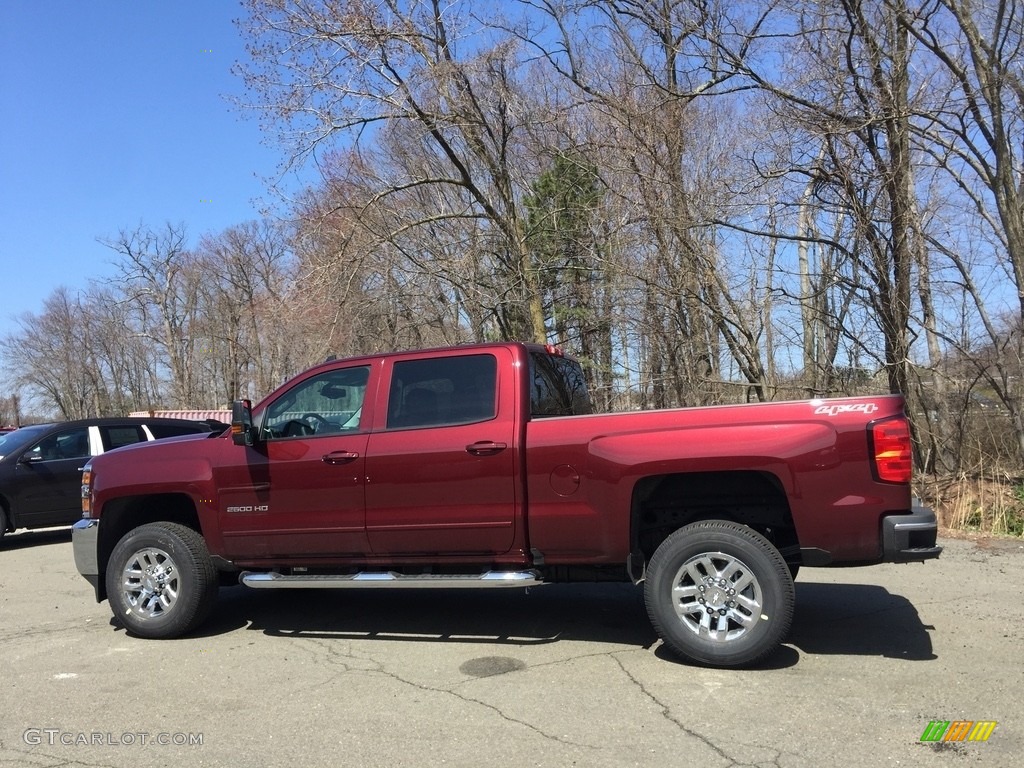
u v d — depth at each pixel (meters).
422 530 5.20
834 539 4.50
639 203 12.30
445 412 5.30
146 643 5.60
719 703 4.11
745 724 3.83
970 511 9.66
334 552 5.43
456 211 20.50
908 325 10.98
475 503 5.09
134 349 65.69
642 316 12.83
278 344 30.66
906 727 3.75
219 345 55.53
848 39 10.63
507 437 5.05
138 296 56.69
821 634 5.29
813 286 11.79
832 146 10.90
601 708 4.09
